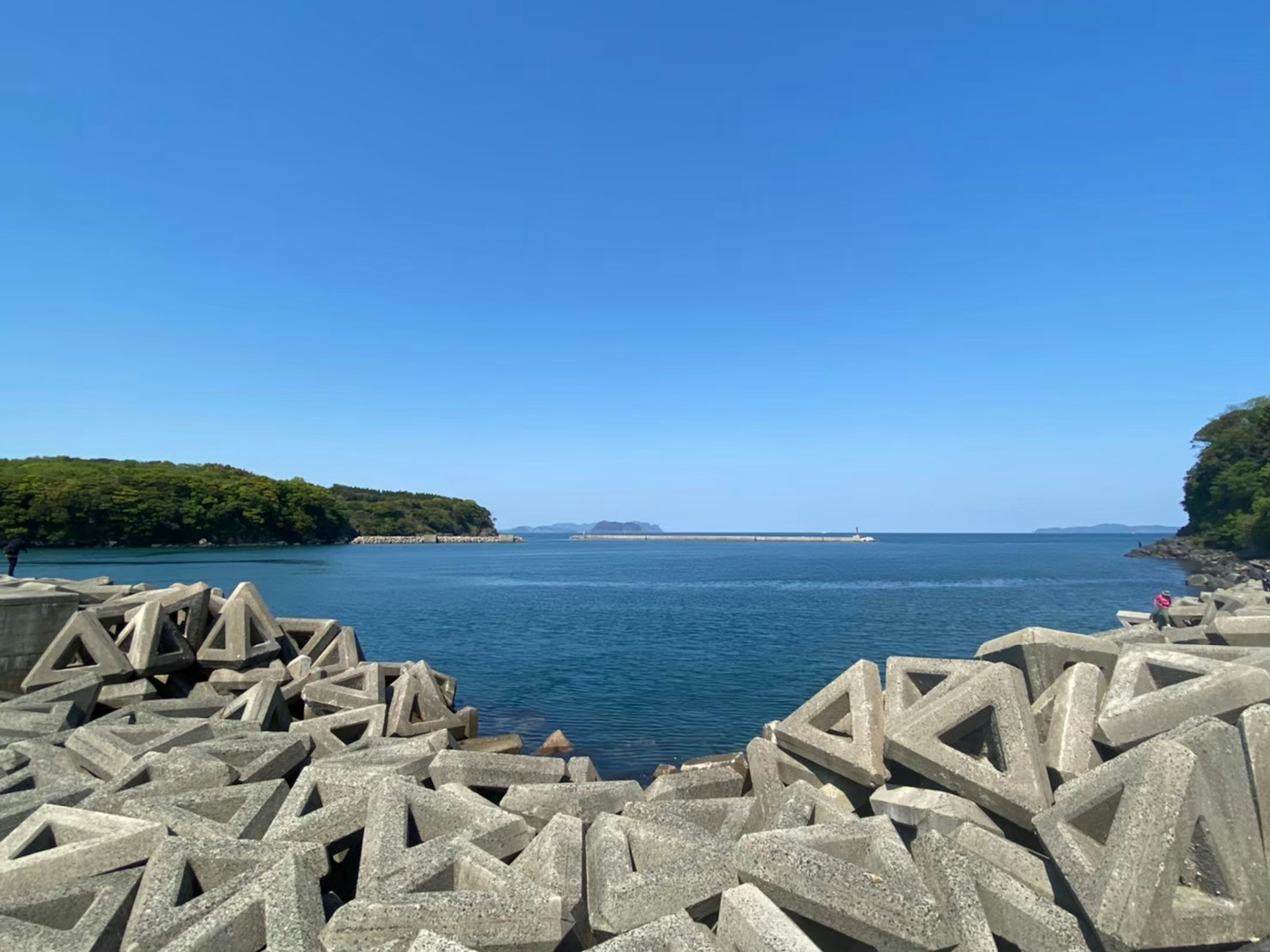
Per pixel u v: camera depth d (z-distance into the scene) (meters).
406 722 14.05
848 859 5.48
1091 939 4.40
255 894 4.88
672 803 7.09
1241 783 4.68
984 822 6.08
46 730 10.72
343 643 19.30
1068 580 74.88
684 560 133.25
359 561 115.50
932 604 50.94
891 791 6.84
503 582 77.88
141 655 14.66
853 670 8.35
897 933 4.53
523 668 27.64
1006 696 6.42
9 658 14.52
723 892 4.95
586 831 6.79
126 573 63.97
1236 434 102.94
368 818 6.34
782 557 142.88
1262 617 9.29
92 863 5.73
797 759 8.71
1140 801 4.61
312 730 12.34
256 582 67.88
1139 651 7.20
